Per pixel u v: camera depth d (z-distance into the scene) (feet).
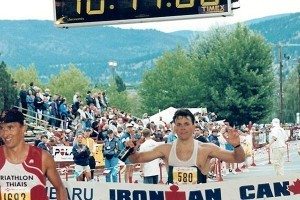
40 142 87.35
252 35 303.68
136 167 93.71
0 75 143.64
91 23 70.13
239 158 32.60
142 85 390.83
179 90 352.90
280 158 82.17
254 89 297.53
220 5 67.10
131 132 79.41
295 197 35.37
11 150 29.27
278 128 82.02
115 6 69.41
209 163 33.60
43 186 29.48
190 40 379.14
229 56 300.20
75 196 36.17
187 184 33.99
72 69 638.12
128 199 35.81
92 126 113.39
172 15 68.23
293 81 446.60
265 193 35.22
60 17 70.38
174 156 33.45
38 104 124.77
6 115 29.01
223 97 301.43
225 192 34.83
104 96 143.64
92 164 79.46
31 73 614.75
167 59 384.47
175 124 33.12
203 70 308.19
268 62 301.02
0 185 29.37
